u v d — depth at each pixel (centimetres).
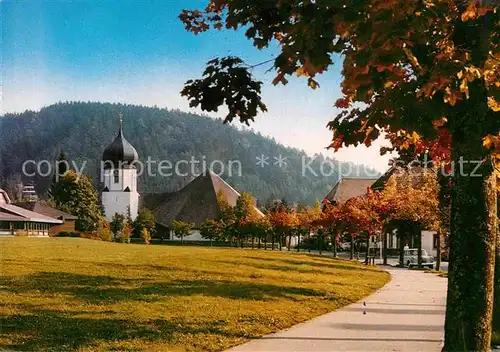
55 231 7388
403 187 4341
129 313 1214
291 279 2203
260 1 633
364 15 547
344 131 716
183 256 3123
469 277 773
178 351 910
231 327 1117
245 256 3591
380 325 1215
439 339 1050
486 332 772
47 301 1323
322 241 6656
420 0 564
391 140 962
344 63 561
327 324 1218
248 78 731
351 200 4759
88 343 936
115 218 8706
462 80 593
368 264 4247
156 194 11112
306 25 561
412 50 606
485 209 772
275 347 962
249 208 8062
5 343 913
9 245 3312
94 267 2145
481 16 636
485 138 721
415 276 3067
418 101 577
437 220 3381
